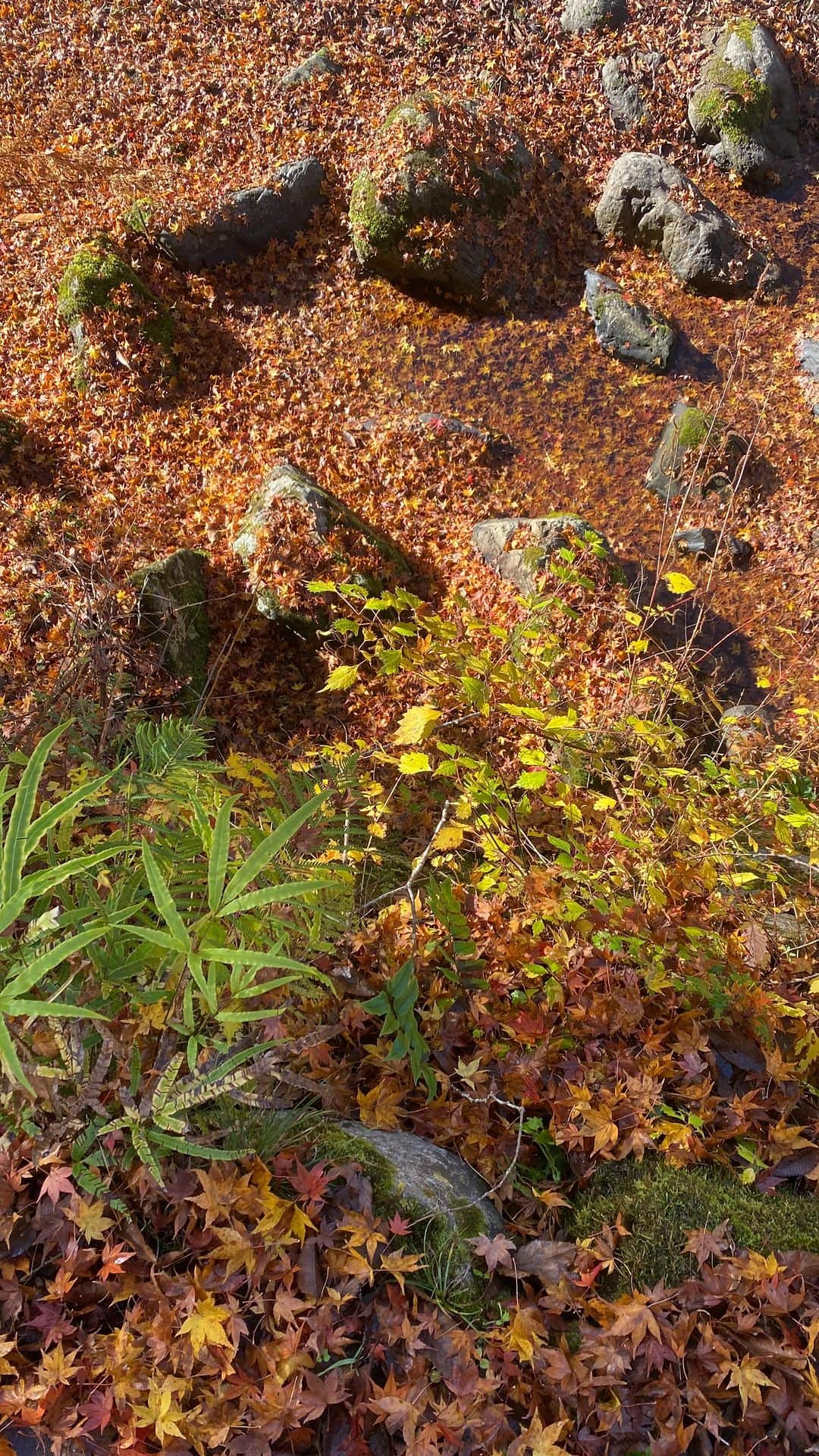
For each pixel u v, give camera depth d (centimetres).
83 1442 126
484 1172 154
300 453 373
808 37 507
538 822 208
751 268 436
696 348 420
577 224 458
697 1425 134
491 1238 144
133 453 365
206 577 309
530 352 421
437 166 419
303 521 311
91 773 171
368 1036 166
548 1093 161
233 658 296
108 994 136
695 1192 152
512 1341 135
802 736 249
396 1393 130
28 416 367
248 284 441
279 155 469
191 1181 138
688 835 182
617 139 476
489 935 180
